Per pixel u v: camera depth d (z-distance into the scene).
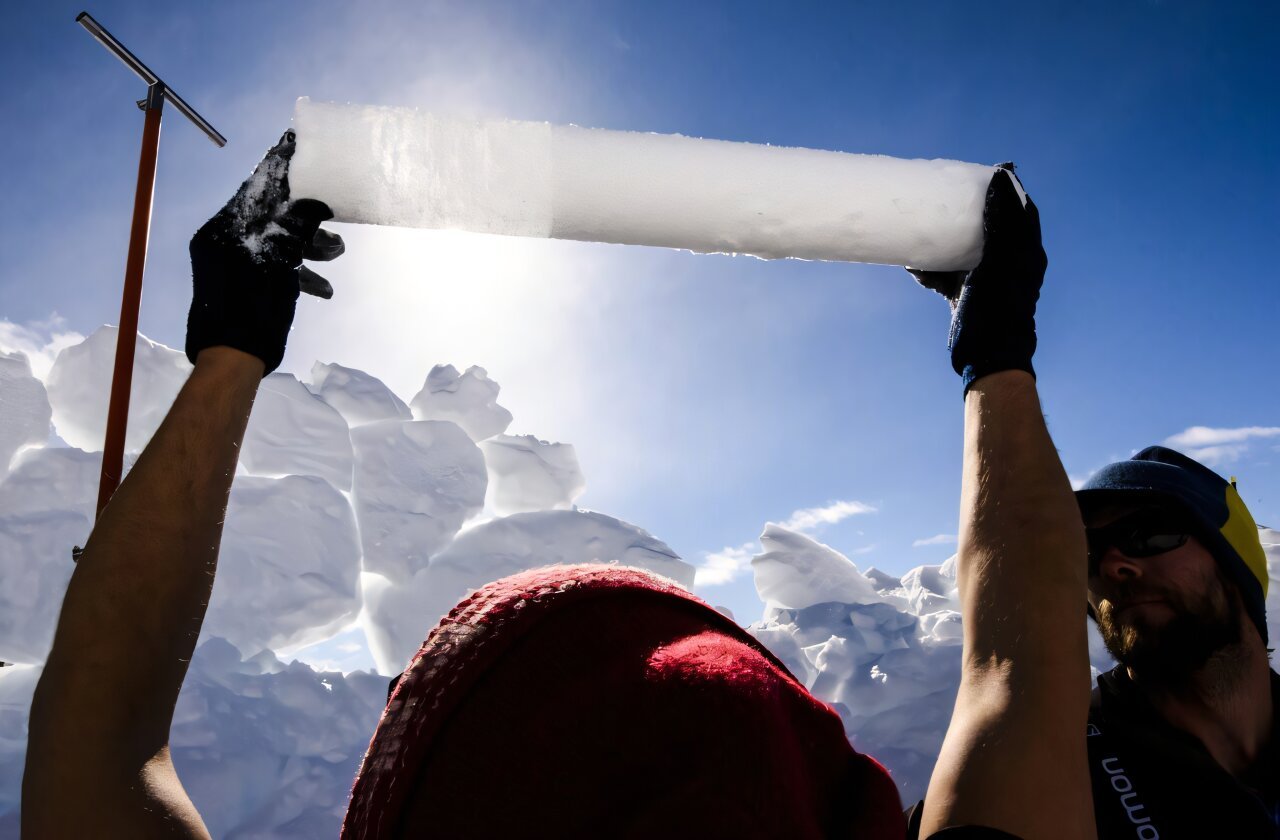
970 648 0.44
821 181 0.51
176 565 0.42
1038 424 0.48
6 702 4.66
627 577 0.33
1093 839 0.39
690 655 0.29
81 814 0.38
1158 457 1.34
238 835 4.35
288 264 0.48
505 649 0.29
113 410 1.64
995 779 0.39
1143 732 1.19
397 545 5.86
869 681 5.82
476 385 7.02
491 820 0.27
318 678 5.32
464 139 0.49
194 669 5.02
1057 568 0.44
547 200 0.50
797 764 0.28
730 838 0.25
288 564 5.54
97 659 0.40
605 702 0.27
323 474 6.08
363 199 0.49
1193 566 1.21
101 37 1.74
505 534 6.12
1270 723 1.22
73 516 5.19
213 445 0.44
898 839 0.32
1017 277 0.52
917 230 0.53
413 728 0.28
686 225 0.51
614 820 0.26
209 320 0.46
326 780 4.76
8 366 5.48
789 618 6.64
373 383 6.77
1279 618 4.24
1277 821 1.17
